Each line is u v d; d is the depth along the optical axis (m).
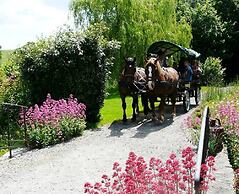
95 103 17.12
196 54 20.05
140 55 28.61
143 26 28.69
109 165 10.27
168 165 5.94
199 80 20.16
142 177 5.47
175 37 29.89
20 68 17.03
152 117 15.93
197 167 4.44
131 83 15.97
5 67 20.88
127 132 14.55
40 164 11.06
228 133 10.81
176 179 5.35
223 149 10.35
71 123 14.41
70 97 15.81
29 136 13.78
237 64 43.22
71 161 11.01
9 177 9.99
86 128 16.11
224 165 8.75
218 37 42.22
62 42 16.80
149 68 15.16
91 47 16.83
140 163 5.61
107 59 17.70
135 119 16.69
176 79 16.55
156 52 18.58
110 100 25.11
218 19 42.25
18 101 17.20
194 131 11.68
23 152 13.13
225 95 18.77
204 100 18.97
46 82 16.89
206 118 6.98
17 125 16.59
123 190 5.52
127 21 28.52
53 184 9.00
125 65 16.09
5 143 14.95
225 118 11.45
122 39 28.05
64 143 13.66
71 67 16.73
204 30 41.56
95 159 11.00
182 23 32.28
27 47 17.06
